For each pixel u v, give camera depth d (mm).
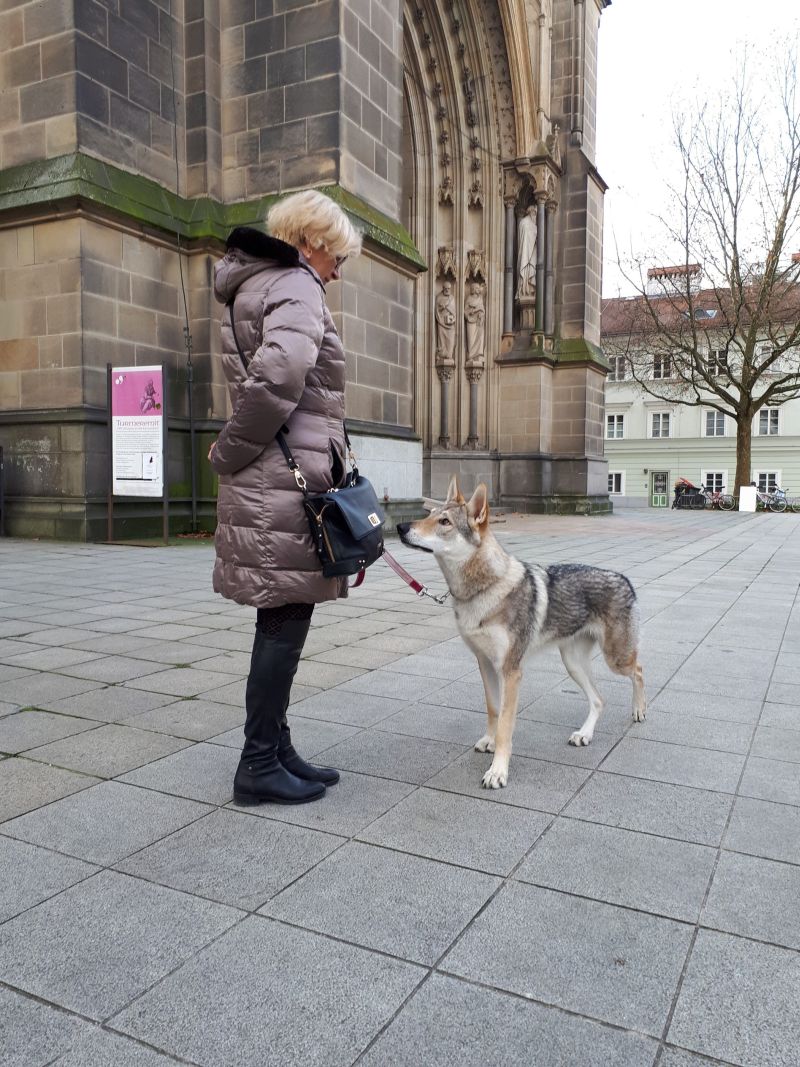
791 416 49906
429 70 22797
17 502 12602
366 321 13586
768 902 2436
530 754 3734
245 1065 1735
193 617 6773
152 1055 1764
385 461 14086
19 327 12477
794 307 31516
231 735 3889
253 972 2059
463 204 24016
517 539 15180
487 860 2682
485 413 25109
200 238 13531
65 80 12008
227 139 13977
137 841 2787
